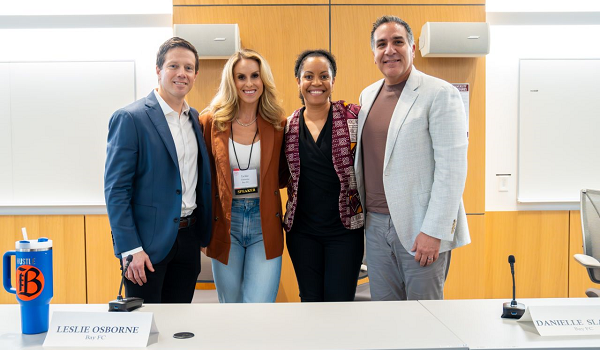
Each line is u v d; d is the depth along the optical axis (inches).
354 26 171.2
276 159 109.9
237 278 110.3
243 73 108.0
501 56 190.1
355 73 171.9
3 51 185.6
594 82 188.4
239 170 107.7
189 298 104.8
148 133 96.3
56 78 183.8
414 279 102.4
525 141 189.5
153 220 96.7
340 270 106.5
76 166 185.3
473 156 173.2
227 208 106.5
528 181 190.4
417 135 100.2
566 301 72.3
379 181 104.3
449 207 96.8
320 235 107.3
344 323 63.6
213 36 161.5
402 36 102.0
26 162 185.0
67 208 183.9
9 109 184.1
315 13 170.9
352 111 109.5
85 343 56.3
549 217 190.5
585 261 125.7
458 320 64.8
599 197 138.6
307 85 107.4
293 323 63.6
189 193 102.0
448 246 101.0
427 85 101.5
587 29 190.1
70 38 185.8
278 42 171.0
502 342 56.4
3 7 183.9
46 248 61.1
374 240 107.0
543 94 188.4
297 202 108.5
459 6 170.7
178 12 170.1
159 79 100.9
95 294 183.2
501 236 190.5
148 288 97.1
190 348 54.7
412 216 101.0
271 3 170.4
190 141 103.3
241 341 56.9
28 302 60.0
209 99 170.7
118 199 93.9
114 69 183.9
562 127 189.3
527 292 191.0
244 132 110.6
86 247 183.3
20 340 58.1
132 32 185.8
